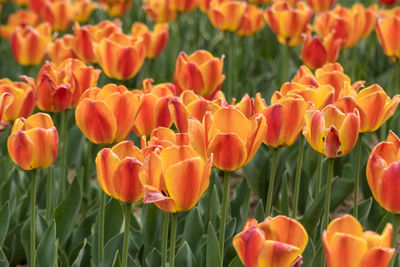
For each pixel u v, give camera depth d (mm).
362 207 3863
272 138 2924
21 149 2723
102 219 3254
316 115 2730
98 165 2447
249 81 6012
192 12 8578
